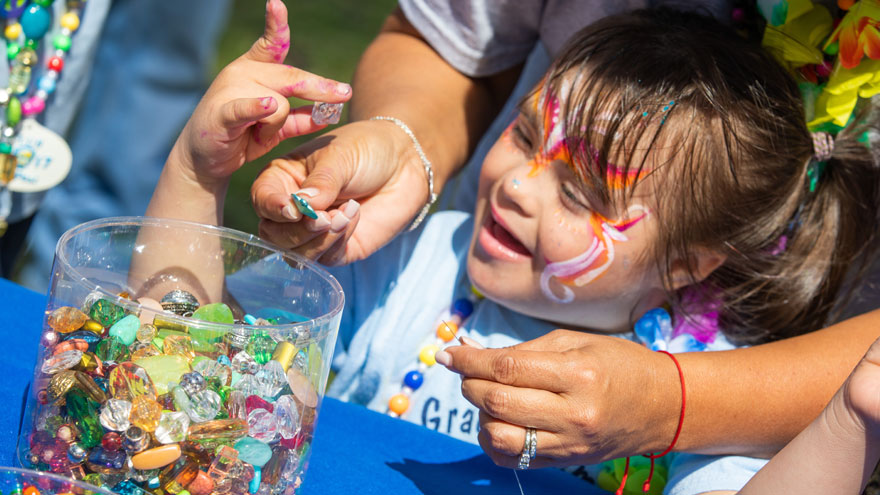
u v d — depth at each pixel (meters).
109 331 0.85
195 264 1.08
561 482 1.24
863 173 1.51
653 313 1.49
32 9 1.58
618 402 1.05
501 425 1.03
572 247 1.38
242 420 0.83
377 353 1.60
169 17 2.45
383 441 1.23
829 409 0.95
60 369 0.84
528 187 1.39
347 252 1.34
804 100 1.42
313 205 1.14
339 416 1.26
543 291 1.46
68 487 0.76
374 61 1.80
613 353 1.08
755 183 1.38
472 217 1.75
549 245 1.39
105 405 0.81
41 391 0.87
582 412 1.02
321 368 0.93
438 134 1.62
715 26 1.47
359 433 1.24
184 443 0.81
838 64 1.36
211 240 1.08
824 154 1.44
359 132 1.38
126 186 2.57
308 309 1.05
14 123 1.65
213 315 0.99
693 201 1.36
